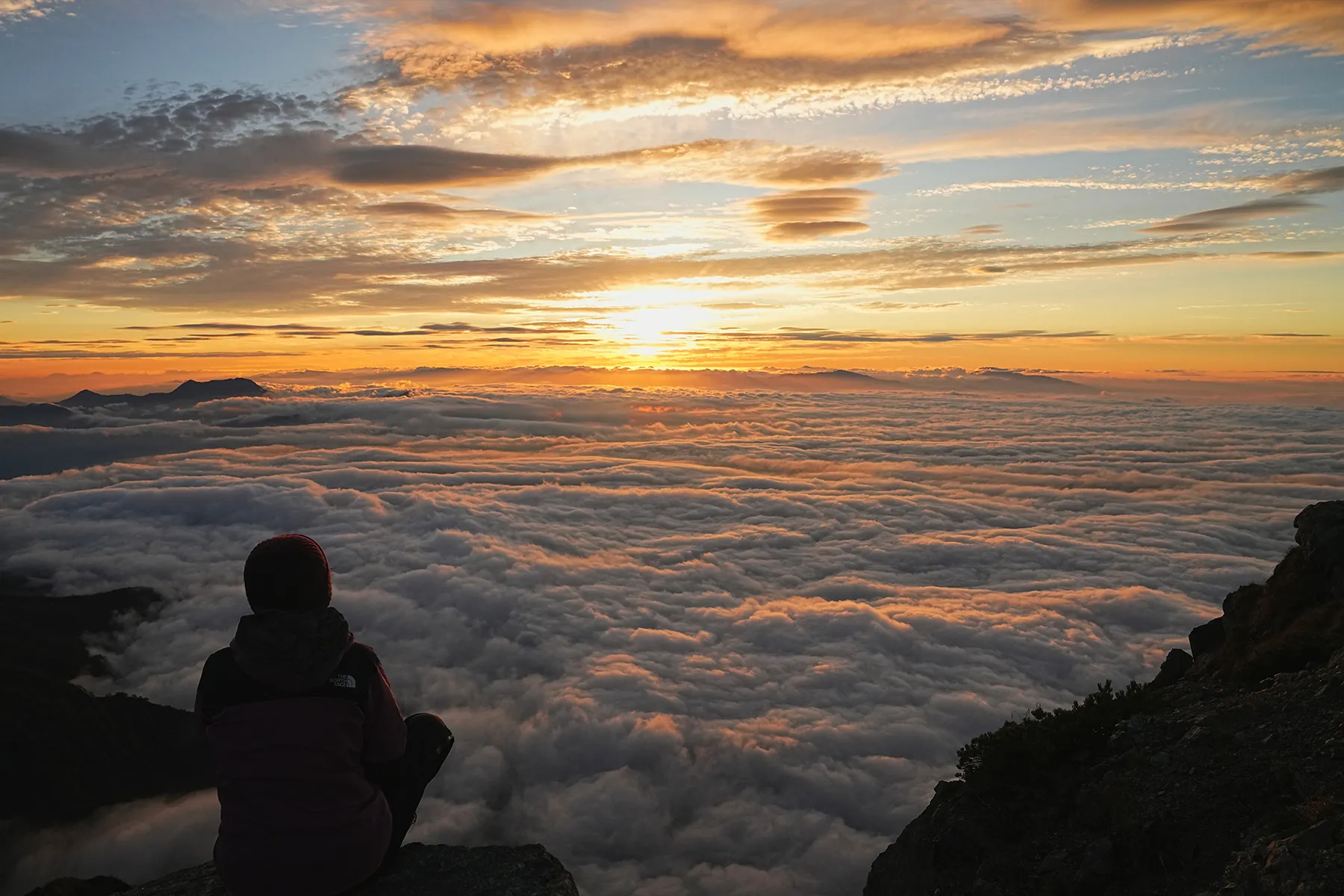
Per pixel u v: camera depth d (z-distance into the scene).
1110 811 6.65
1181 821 5.95
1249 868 4.75
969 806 7.91
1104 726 7.95
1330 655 8.04
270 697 2.91
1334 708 6.49
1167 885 5.62
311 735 2.90
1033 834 7.18
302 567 3.00
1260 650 9.29
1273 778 5.93
